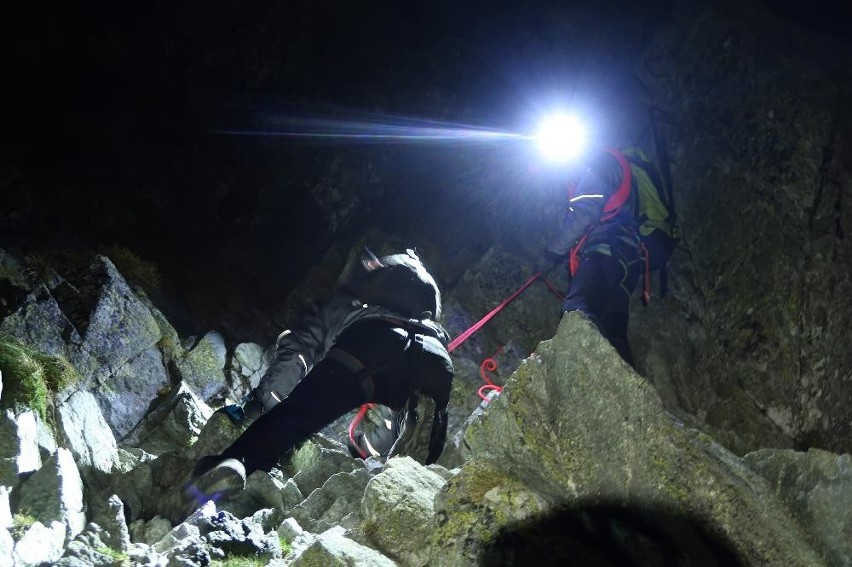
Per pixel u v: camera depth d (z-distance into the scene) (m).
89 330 5.66
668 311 8.49
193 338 7.83
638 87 10.11
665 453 2.55
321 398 3.75
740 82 8.99
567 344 2.82
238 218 11.21
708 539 2.45
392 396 3.94
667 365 8.04
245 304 9.56
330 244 10.95
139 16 11.42
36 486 2.96
